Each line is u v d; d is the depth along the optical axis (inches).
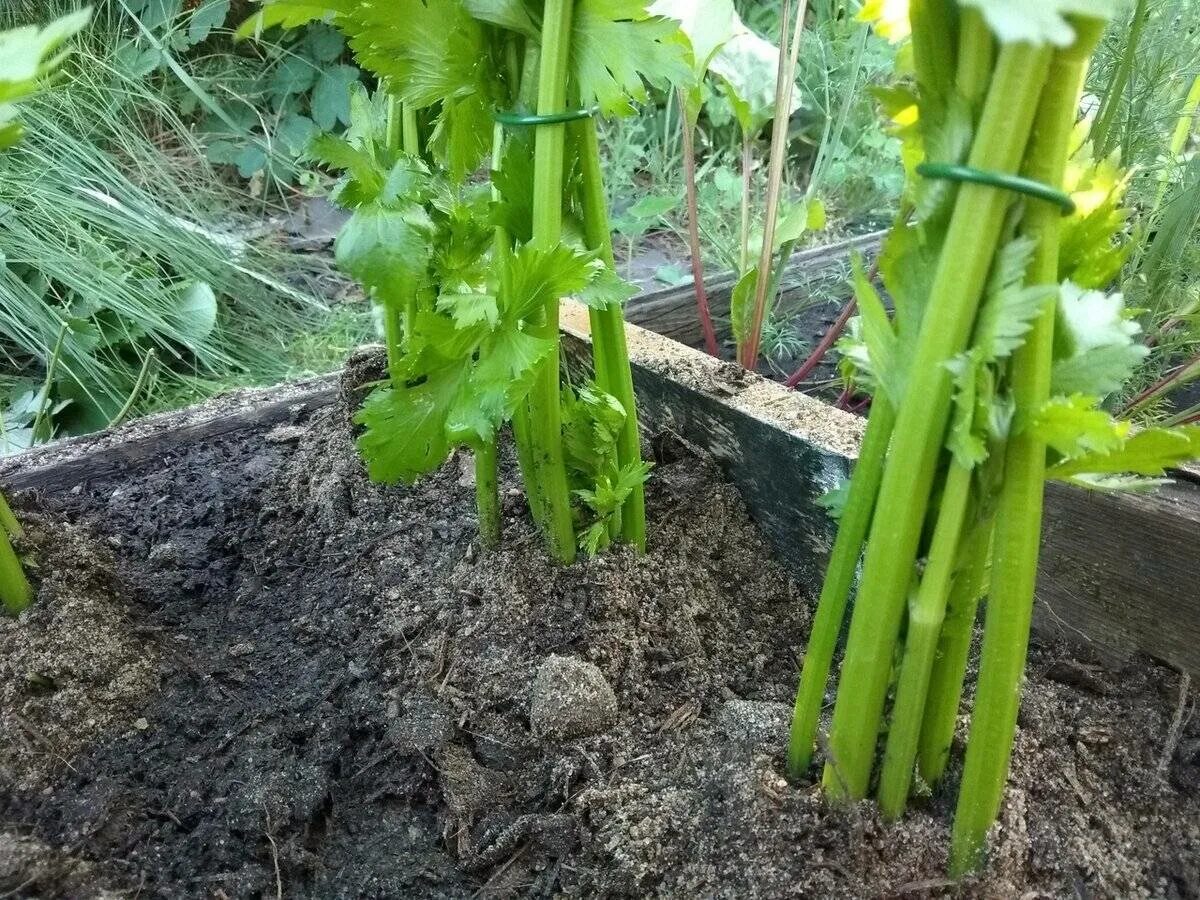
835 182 47.3
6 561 19.7
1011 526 12.5
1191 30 24.5
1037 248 11.4
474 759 18.7
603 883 16.3
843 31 46.6
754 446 24.0
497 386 16.7
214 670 21.1
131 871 16.7
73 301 45.3
